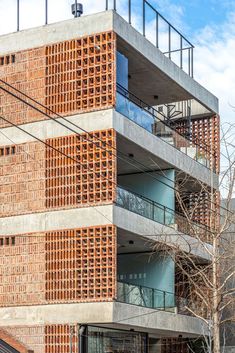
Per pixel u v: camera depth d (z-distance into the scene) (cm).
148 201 3250
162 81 3512
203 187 3136
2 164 3103
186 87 3641
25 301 2944
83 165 2938
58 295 2888
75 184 2942
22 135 3078
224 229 2836
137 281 3406
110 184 2881
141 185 3512
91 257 2859
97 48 2984
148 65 3306
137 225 3028
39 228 2978
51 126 3022
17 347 2905
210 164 3656
